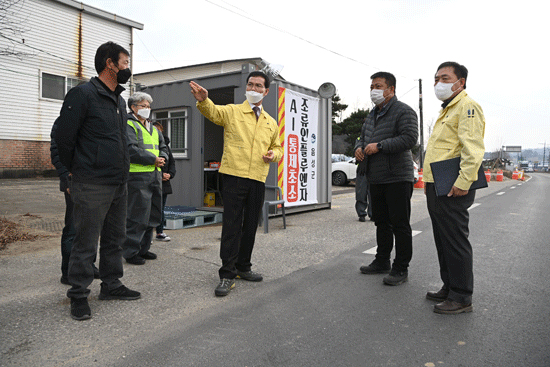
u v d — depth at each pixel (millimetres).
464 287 3002
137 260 4324
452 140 2992
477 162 2803
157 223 4555
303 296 3396
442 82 3047
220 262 4445
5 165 15141
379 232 4020
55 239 5445
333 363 2266
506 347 2445
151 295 3391
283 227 6723
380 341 2543
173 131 8094
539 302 3236
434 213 3092
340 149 33594
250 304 3201
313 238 5836
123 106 3053
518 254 4918
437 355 2354
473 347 2449
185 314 2986
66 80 16609
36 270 4012
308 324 2812
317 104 8297
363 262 4516
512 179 35500
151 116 8406
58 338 2555
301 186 7914
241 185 3498
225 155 3541
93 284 3650
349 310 3078
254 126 3564
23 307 3057
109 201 2943
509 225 7164
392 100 3768
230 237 3484
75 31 16703
